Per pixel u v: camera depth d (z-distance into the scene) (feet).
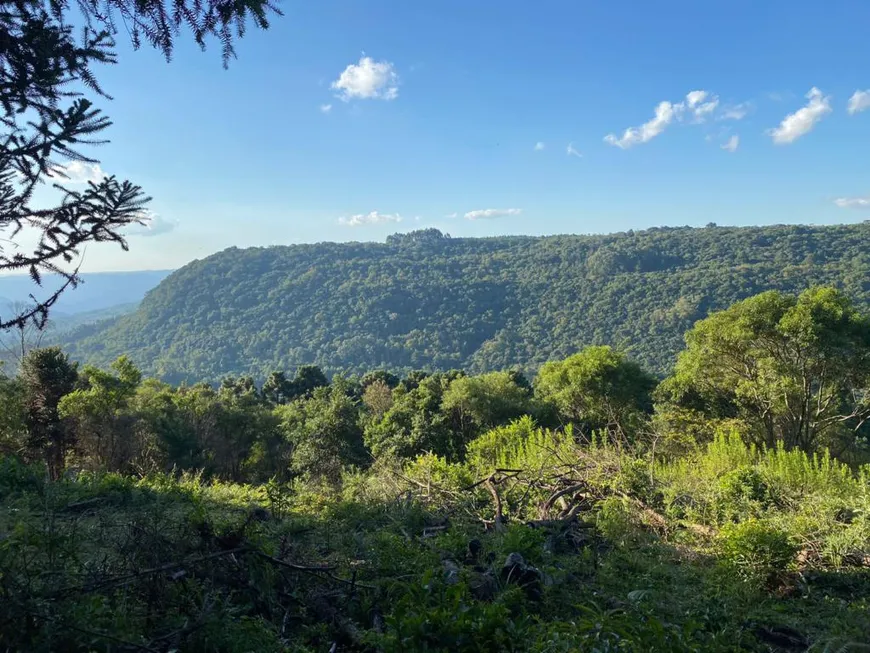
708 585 16.92
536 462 34.22
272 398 142.41
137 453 71.82
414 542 19.06
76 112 11.00
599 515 23.66
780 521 22.57
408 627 10.41
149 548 13.56
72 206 11.57
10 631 9.08
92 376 69.51
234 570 13.60
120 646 9.28
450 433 76.64
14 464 27.94
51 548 11.69
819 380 58.59
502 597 13.70
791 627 14.83
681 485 28.12
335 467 78.89
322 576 14.83
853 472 38.47
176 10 10.87
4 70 10.69
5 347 22.33
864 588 17.53
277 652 10.68
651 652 10.04
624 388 73.82
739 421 62.13
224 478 89.04
